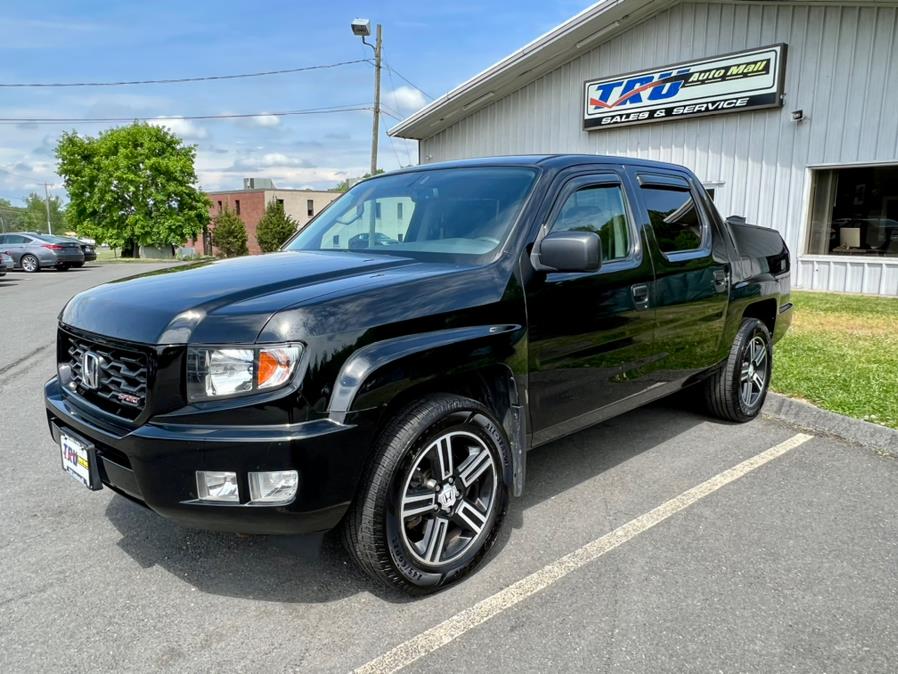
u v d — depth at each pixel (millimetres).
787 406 5184
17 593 2807
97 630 2559
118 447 2477
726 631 2529
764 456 4352
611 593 2791
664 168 4297
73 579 2916
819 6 11359
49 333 9477
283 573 2969
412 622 2607
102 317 2707
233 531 2467
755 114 12469
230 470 2330
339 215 4086
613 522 3438
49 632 2541
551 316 3148
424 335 2646
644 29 14000
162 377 2383
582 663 2355
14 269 24859
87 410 2730
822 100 11539
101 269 26922
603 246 3547
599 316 3406
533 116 16703
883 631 2521
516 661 2369
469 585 2867
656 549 3154
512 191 3352
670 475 4047
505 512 3059
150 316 2512
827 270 11891
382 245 3557
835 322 8625
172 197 47562
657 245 3893
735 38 12523
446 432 2744
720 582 2867
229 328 2363
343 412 2389
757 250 5133
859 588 2812
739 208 12898
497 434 2945
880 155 10945
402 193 3799
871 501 3666
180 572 2977
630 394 3799
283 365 2322
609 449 4504
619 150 14930
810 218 12078
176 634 2537
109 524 3434
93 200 45938
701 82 13031
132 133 46125
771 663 2348
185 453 2342
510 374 2965
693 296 4125
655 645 2449
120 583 2889
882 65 10766
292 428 2326
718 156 13125
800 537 3260
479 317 2832
